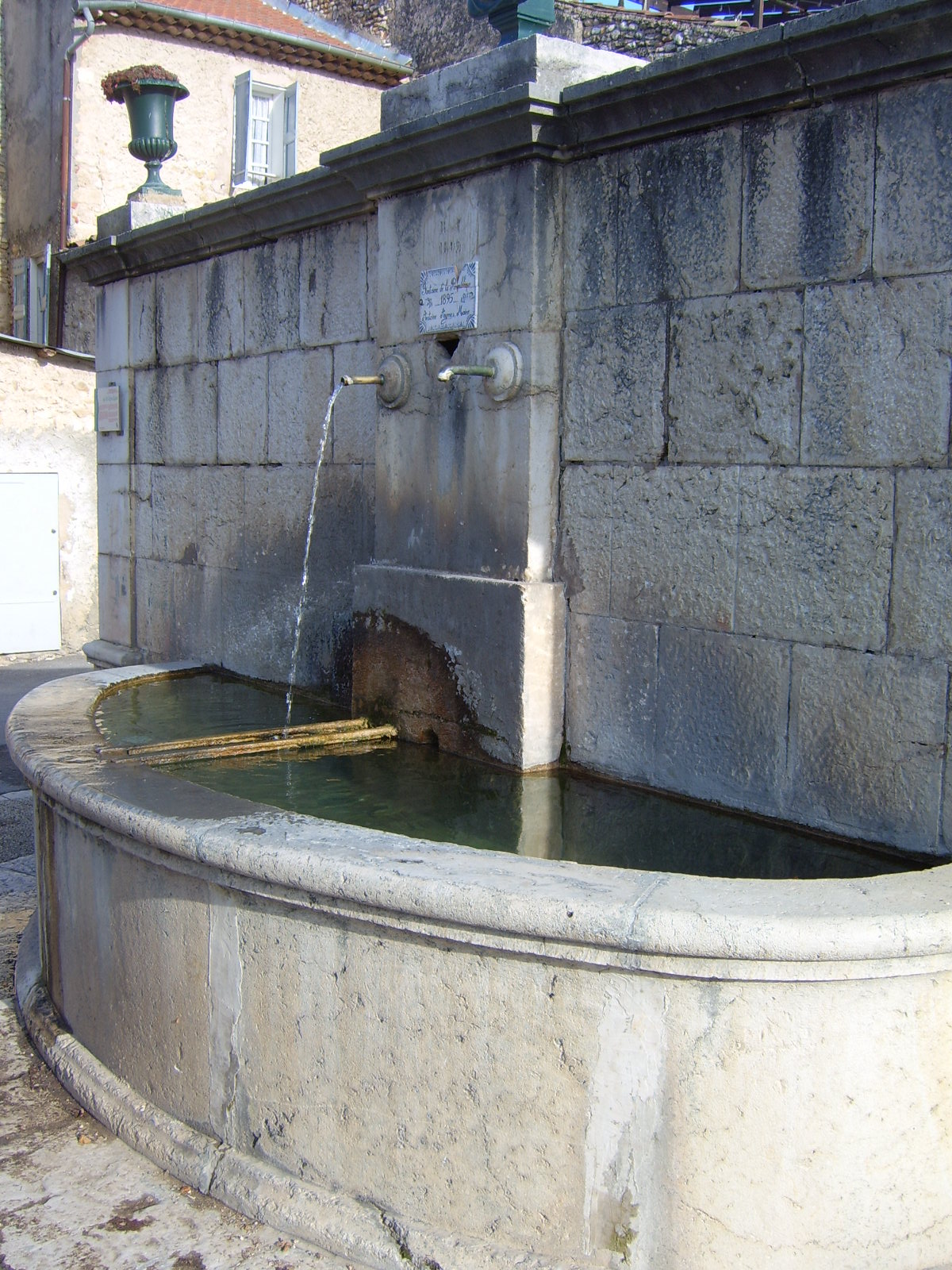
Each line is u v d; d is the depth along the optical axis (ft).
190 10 43.11
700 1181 7.57
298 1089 8.89
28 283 46.57
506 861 8.39
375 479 15.72
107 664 23.94
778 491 11.08
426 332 14.32
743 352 11.25
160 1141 9.82
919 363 9.90
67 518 38.58
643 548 12.42
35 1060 11.68
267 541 19.12
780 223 10.84
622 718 12.84
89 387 38.68
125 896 10.19
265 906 8.87
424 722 14.66
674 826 11.45
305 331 17.80
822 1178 7.57
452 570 14.28
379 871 8.10
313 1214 8.70
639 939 7.28
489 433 13.52
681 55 10.93
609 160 12.36
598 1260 7.81
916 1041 7.55
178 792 10.39
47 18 43.86
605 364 12.63
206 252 19.80
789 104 10.59
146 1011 10.11
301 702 17.53
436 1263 8.05
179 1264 8.54
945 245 9.64
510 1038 7.88
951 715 9.87
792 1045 7.43
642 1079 7.57
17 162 47.57
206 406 20.54
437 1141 8.23
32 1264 8.53
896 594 10.20
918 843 10.16
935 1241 7.86
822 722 10.86
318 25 50.34
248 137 44.68
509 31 13.46
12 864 17.47
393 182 14.46
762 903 7.51
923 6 9.19
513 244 12.96
